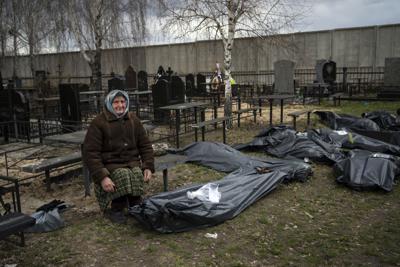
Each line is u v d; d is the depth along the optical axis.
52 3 17.95
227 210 4.78
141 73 19.72
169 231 4.47
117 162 4.86
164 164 5.57
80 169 6.99
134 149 4.99
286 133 8.19
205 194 4.92
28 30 19.97
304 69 22.77
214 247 4.16
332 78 19.42
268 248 4.14
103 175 4.62
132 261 3.92
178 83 11.69
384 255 3.97
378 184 5.77
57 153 8.66
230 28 10.95
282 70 17.22
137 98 14.33
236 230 4.56
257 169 6.27
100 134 4.78
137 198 4.96
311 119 12.39
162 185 6.29
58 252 4.10
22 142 9.35
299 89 19.91
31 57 21.83
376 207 5.28
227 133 10.62
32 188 6.28
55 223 4.65
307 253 4.04
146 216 4.47
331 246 4.17
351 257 3.95
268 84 22.94
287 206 5.31
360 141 8.02
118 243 4.29
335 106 15.55
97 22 17.45
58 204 5.15
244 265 3.80
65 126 9.91
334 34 22.16
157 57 27.45
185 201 4.62
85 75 27.89
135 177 4.73
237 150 7.81
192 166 7.29
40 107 14.82
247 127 11.49
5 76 29.17
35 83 21.47
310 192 5.87
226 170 6.91
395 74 16.50
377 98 16.73
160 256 3.99
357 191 5.87
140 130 5.09
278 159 7.18
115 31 18.41
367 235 4.43
